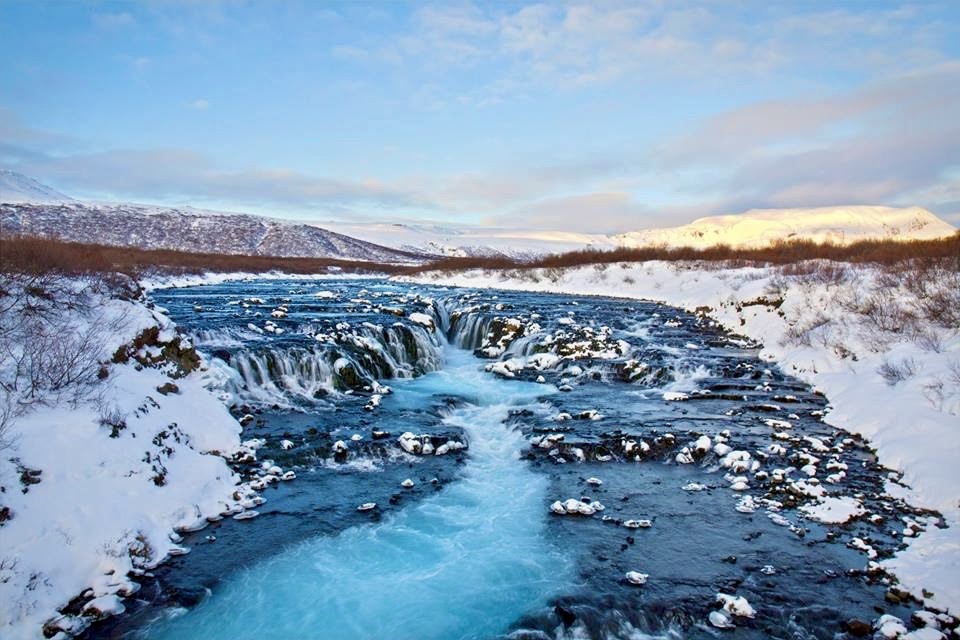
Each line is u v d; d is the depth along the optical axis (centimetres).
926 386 1241
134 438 934
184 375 1287
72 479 795
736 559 786
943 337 1523
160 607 695
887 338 1655
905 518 870
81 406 918
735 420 1361
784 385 1644
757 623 656
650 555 803
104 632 650
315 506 954
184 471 961
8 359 948
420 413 1432
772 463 1099
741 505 938
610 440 1226
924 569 730
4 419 808
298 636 656
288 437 1211
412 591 736
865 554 785
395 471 1104
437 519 921
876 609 670
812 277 2705
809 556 786
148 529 809
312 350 1630
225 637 653
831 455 1121
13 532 686
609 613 673
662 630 655
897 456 1068
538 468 1128
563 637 648
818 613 665
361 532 878
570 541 848
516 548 833
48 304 1154
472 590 736
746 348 2147
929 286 1958
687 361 1884
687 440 1227
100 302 1283
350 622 679
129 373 1112
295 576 765
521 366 1989
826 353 1758
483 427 1384
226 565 782
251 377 1494
